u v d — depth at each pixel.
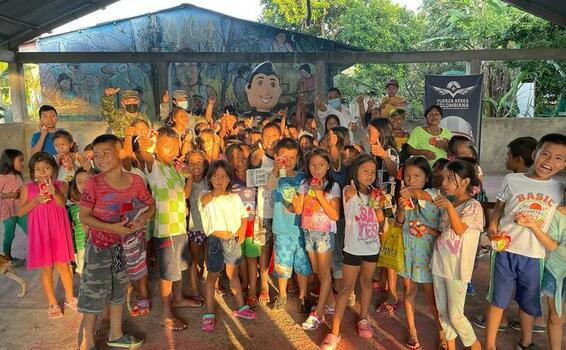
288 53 9.79
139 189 3.08
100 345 3.28
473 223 2.73
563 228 2.74
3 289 4.27
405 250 3.15
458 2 16.22
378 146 3.75
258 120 8.09
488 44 14.01
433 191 3.03
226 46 12.78
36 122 10.59
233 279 3.62
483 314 3.68
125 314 3.76
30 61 10.25
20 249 5.53
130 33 12.68
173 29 12.70
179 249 3.55
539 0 8.75
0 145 9.98
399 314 3.71
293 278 4.23
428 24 19.03
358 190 3.21
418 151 4.52
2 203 4.75
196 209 3.89
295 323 3.58
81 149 11.05
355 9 16.86
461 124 8.59
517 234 2.79
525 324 3.09
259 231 3.78
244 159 3.80
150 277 4.54
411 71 17.17
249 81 11.75
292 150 3.48
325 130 5.58
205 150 4.57
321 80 9.82
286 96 12.88
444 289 2.89
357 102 7.40
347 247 3.16
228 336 3.39
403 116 5.24
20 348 3.23
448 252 2.81
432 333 3.41
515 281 2.86
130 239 3.14
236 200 3.52
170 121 4.70
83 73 12.71
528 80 13.80
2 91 16.33
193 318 3.67
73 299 3.86
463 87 8.55
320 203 3.21
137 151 3.68
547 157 2.70
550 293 2.81
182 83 12.67
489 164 11.01
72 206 3.94
